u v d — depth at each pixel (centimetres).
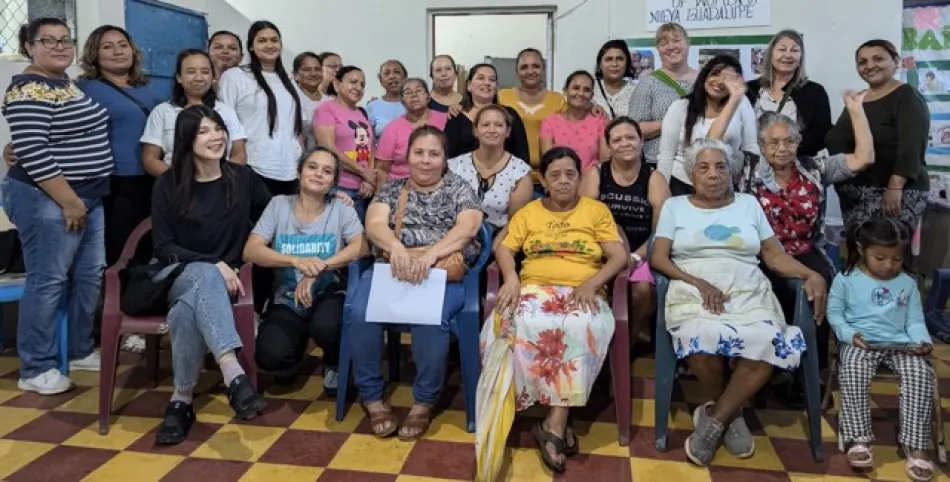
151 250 316
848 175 289
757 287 244
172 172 262
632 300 276
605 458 232
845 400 231
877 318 229
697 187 257
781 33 343
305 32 526
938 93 482
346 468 224
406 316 243
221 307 243
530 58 360
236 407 232
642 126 344
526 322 230
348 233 278
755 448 239
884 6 457
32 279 281
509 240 265
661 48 357
